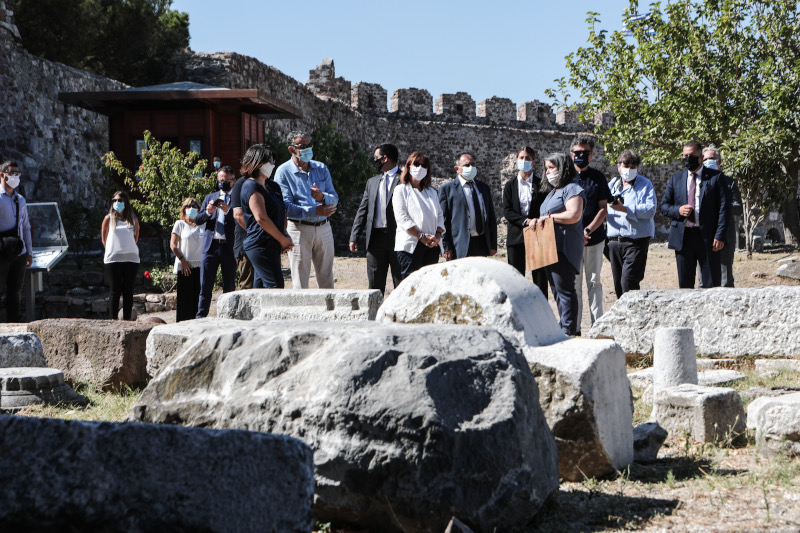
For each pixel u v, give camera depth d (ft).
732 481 12.41
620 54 73.05
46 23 84.79
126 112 67.05
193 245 33.88
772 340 23.15
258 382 10.71
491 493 9.57
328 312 20.95
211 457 7.46
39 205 44.39
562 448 12.62
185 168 53.98
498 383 10.11
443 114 133.18
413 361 9.88
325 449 9.76
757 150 65.57
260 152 24.07
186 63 88.48
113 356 22.25
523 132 136.98
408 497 9.41
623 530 10.16
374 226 27.07
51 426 7.33
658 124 70.95
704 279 27.81
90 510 7.14
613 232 29.53
